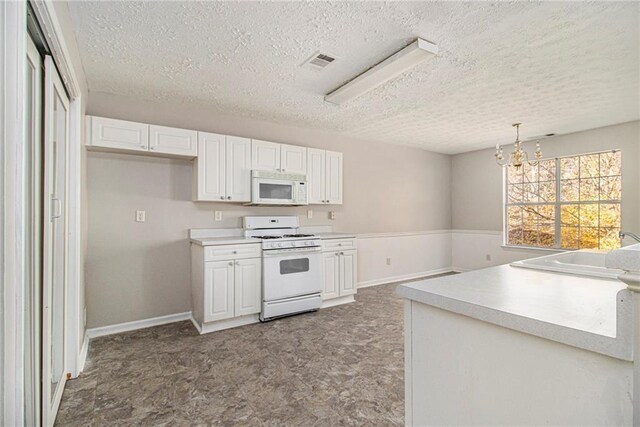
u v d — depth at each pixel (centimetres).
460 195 591
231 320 315
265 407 185
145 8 178
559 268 148
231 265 311
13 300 83
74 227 217
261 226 379
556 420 80
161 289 327
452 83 279
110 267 302
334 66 249
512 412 88
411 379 116
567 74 261
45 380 147
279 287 336
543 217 485
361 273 486
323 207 446
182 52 228
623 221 399
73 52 202
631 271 64
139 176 316
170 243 332
